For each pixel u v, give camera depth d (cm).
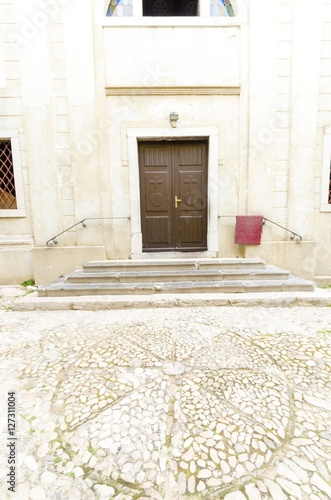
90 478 143
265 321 329
